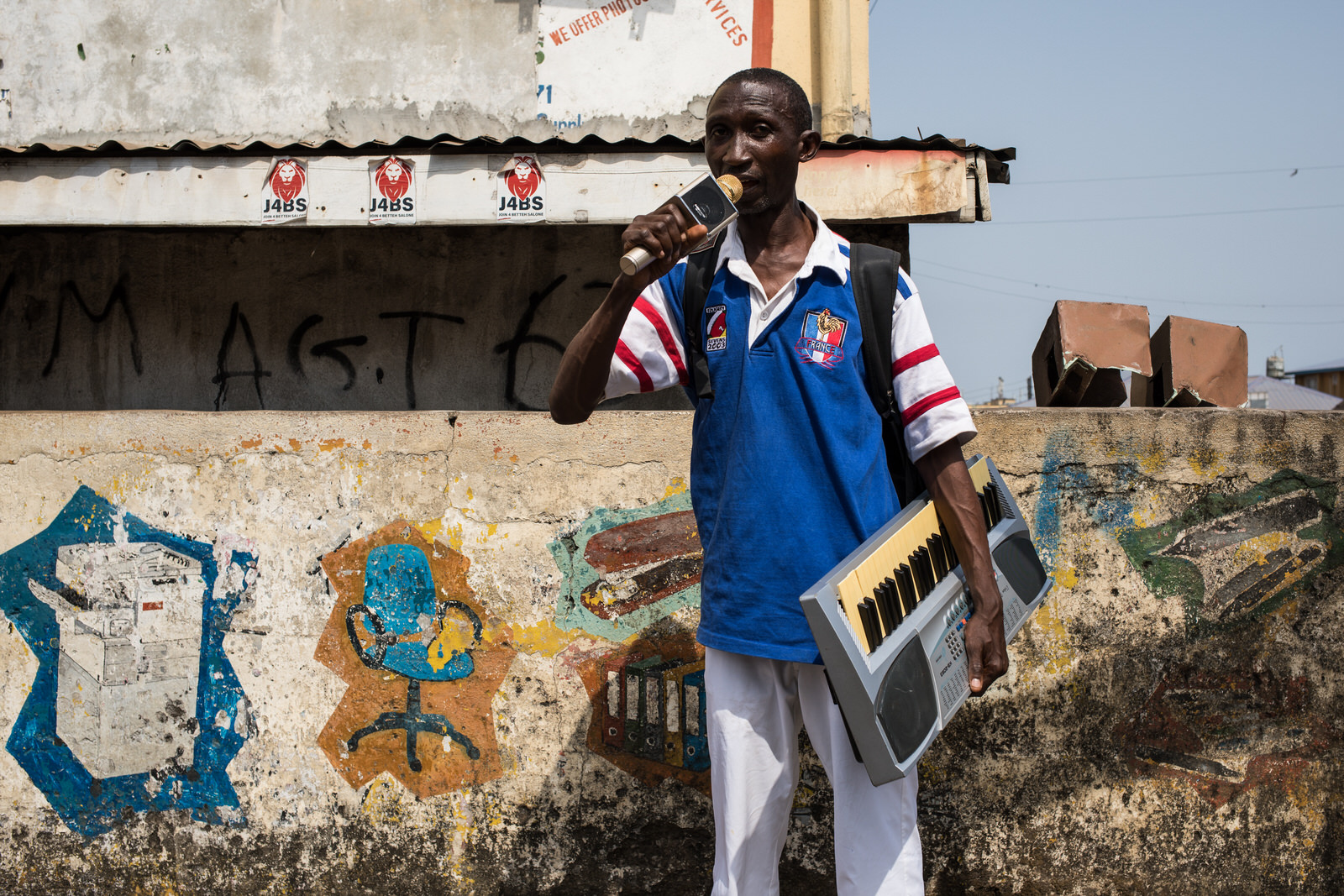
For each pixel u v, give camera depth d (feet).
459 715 7.73
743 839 5.22
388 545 7.76
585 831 7.69
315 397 15.94
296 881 7.79
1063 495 7.75
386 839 7.76
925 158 12.90
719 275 5.31
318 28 15.64
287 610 7.79
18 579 7.86
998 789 7.70
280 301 15.92
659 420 7.67
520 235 15.97
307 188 13.15
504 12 15.60
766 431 5.07
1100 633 7.75
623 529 7.67
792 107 5.08
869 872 5.06
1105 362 9.91
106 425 7.86
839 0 15.17
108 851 7.86
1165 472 7.78
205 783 7.83
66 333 15.90
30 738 7.86
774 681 5.21
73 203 13.24
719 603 5.17
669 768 7.66
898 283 5.19
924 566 4.97
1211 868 7.77
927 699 4.72
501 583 7.72
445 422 7.75
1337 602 7.86
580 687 7.70
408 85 15.64
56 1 15.65
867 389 5.21
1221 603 7.80
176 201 13.21
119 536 7.85
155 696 7.85
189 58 15.65
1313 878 7.80
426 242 15.97
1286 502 7.83
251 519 7.82
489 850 7.72
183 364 15.90
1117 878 7.73
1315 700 7.84
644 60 15.51
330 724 7.78
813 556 4.99
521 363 15.98
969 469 5.58
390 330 15.96
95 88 15.66
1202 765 7.78
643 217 4.61
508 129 15.60
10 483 7.86
